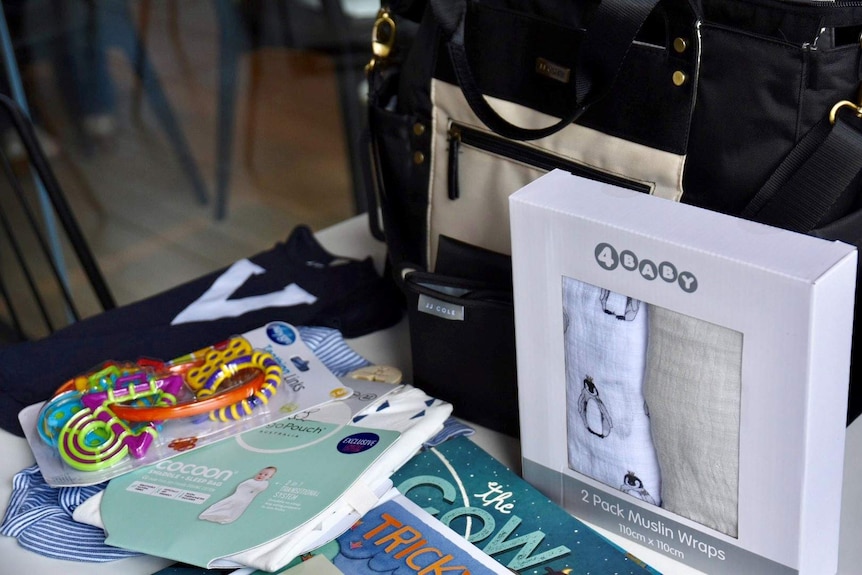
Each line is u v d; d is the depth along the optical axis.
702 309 0.58
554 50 0.78
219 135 2.58
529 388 0.71
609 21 0.69
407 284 0.79
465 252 0.83
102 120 2.51
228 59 2.52
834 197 0.69
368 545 0.68
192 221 2.47
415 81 0.89
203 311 0.99
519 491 0.73
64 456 0.76
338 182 2.57
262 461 0.74
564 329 0.66
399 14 0.92
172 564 0.69
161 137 2.60
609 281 0.62
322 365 0.85
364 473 0.71
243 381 0.83
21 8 2.22
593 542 0.67
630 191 0.64
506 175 0.84
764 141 0.71
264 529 0.67
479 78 0.83
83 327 0.98
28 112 2.32
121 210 2.50
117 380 0.81
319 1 2.14
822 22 0.66
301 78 2.62
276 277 1.03
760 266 0.54
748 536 0.62
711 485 0.63
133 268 2.30
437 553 0.67
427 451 0.77
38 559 0.72
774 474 0.59
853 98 0.68
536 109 0.81
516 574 0.65
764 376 0.56
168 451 0.77
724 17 0.70
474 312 0.76
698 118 0.73
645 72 0.72
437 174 0.89
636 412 0.65
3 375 0.92
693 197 0.76
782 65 0.68
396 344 0.96
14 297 2.21
